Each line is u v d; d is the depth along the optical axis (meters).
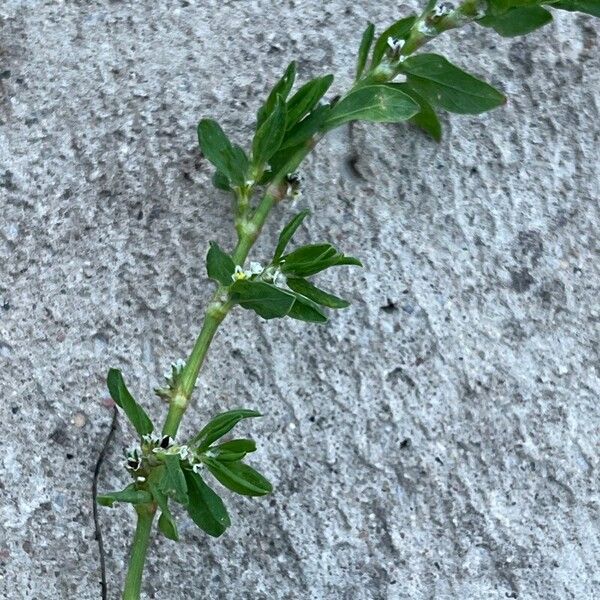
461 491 0.19
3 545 0.19
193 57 0.21
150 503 0.16
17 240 0.20
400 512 0.19
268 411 0.19
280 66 0.21
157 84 0.21
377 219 0.20
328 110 0.17
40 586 0.19
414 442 0.19
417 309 0.19
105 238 0.20
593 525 0.19
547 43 0.21
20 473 0.19
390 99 0.17
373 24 0.19
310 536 0.19
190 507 0.16
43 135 0.20
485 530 0.19
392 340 0.19
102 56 0.21
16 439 0.19
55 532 0.19
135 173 0.20
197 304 0.19
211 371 0.19
